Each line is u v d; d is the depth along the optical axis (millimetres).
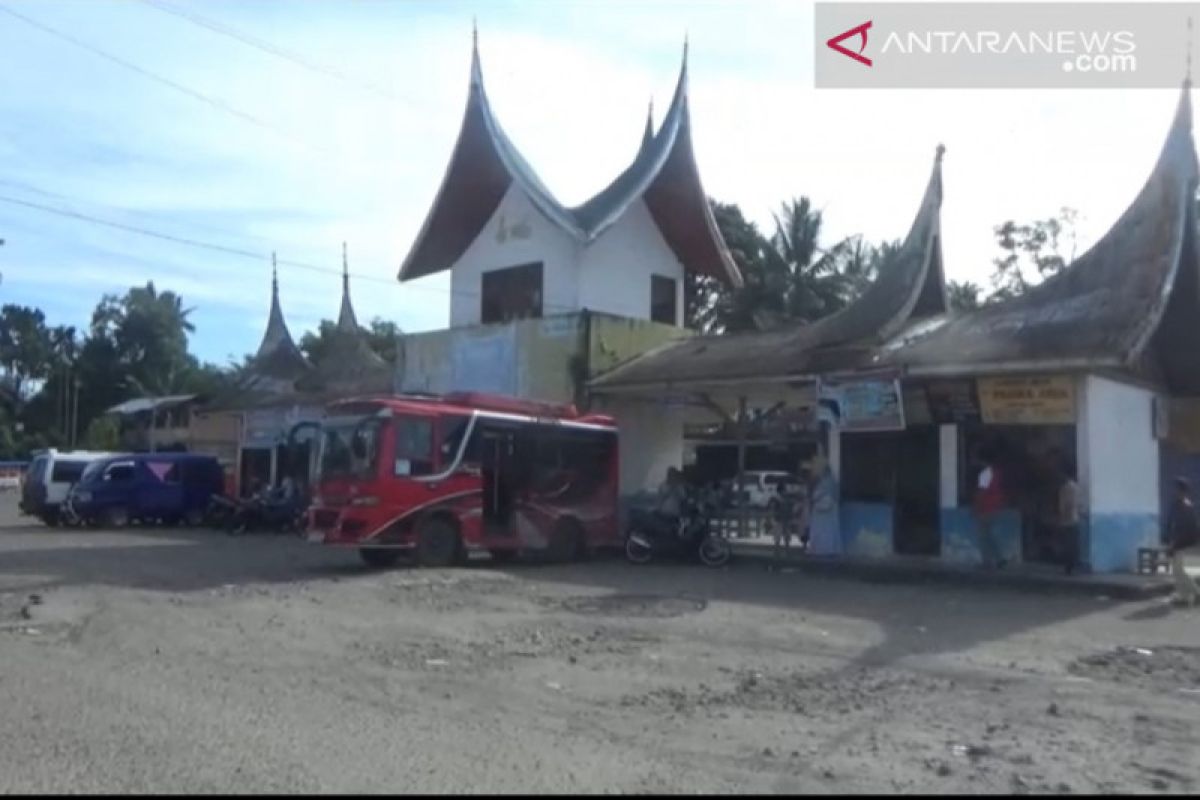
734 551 24438
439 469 22047
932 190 25172
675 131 32062
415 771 7590
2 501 54375
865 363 22453
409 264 33281
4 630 13914
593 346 28219
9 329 87250
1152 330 19828
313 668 11617
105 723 8898
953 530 21703
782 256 47375
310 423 23328
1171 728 9430
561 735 8797
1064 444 20844
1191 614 16562
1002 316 22469
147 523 35500
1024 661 12656
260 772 7500
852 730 9172
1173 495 19891
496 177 31625
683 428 34344
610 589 18953
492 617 15406
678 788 7332
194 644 13016
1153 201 21109
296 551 25641
